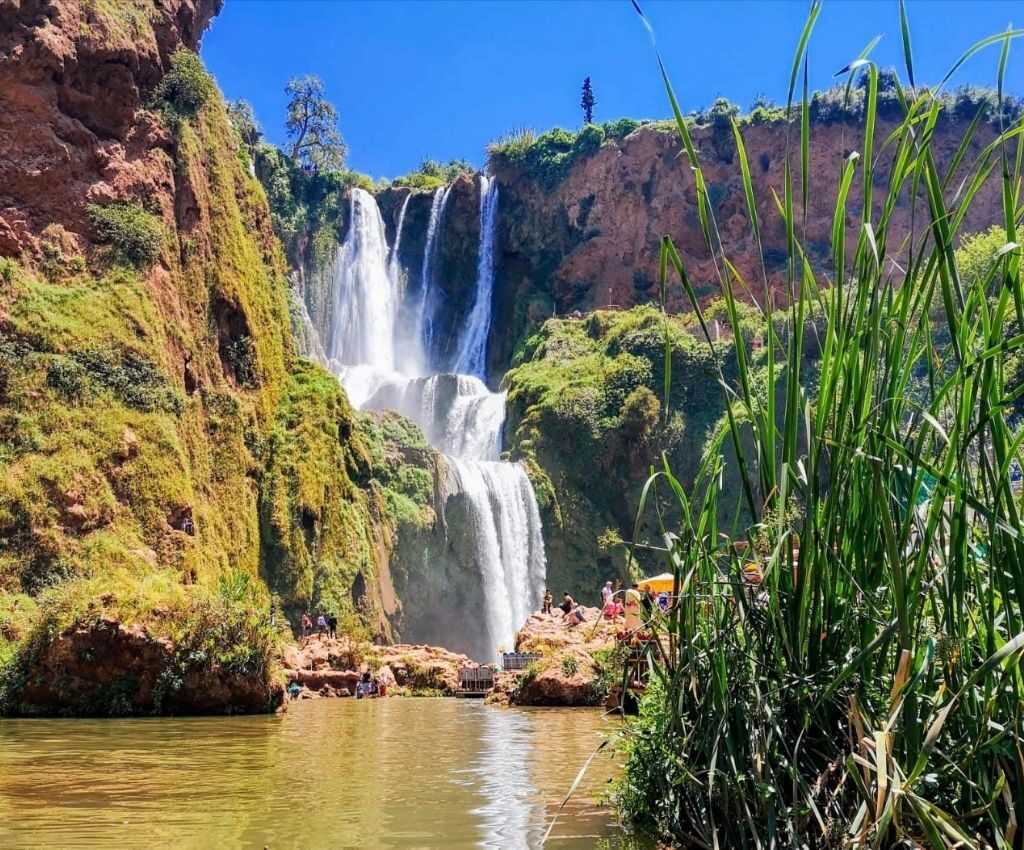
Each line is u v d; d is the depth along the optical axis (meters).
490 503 54.34
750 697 5.03
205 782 8.85
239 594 20.59
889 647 4.85
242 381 41.44
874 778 4.24
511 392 65.06
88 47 37.06
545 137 81.00
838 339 4.82
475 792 8.15
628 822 6.42
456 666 30.59
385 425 52.47
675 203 73.88
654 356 61.88
